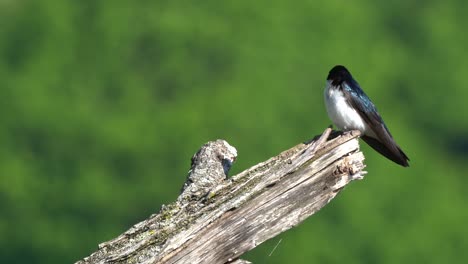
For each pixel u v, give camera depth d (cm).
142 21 3247
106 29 3212
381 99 3212
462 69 3331
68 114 3020
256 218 615
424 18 3438
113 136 2945
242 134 2967
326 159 624
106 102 3112
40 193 2862
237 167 2939
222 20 3259
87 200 2844
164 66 3164
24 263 2762
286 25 3272
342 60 3228
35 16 3259
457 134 3241
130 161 2936
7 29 3250
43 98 3055
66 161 2942
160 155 2944
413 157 3086
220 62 3177
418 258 2789
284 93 3083
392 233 2766
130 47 3219
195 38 3206
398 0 3466
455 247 2850
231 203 612
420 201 2925
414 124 3234
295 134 3002
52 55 3195
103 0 3275
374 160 2888
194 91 3119
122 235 620
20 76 3139
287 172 619
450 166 3125
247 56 3183
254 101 3045
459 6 3466
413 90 3284
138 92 3114
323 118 3061
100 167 2923
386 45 3331
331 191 625
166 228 614
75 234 2798
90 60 3209
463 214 2930
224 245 611
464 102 3278
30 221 2809
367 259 2703
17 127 3011
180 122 2961
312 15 3316
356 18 3356
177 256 605
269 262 2514
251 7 3275
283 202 618
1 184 2848
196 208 620
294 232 2597
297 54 3206
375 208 2797
